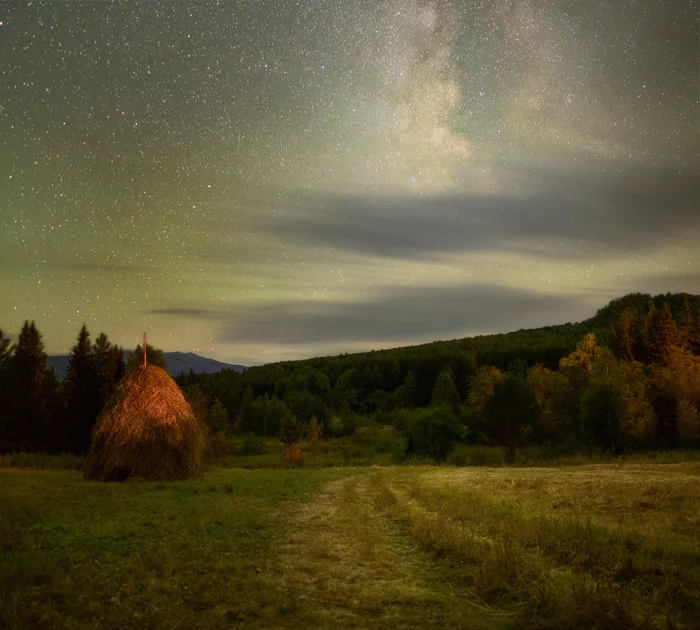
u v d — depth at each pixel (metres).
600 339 89.69
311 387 88.56
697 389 44.62
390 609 6.19
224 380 86.94
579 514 11.66
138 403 20.03
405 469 29.62
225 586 6.82
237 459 42.66
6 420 46.94
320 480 21.14
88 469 19.67
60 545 8.78
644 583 6.67
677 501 13.21
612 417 39.62
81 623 5.59
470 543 8.48
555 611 5.84
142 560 7.81
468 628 5.55
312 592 6.75
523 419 44.00
